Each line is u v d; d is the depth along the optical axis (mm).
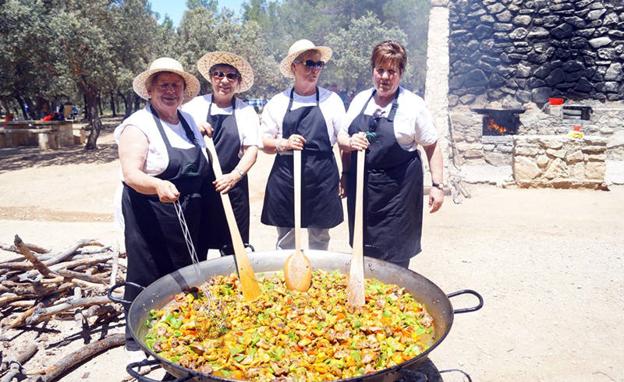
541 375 3426
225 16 23422
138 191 3023
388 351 2387
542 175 8984
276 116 4250
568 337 3900
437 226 6910
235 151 4074
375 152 3537
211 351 2408
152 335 2559
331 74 29672
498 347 3789
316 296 3004
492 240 6281
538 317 4234
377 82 3465
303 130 4145
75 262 4805
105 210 8445
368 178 3619
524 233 6543
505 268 5344
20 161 14539
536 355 3668
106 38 14812
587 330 3998
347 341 2473
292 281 3119
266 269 3375
